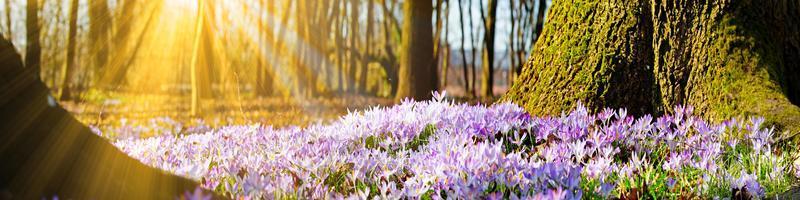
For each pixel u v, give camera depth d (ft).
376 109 20.47
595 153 15.67
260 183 10.12
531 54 22.99
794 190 13.61
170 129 33.71
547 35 22.44
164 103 59.00
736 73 19.17
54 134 7.29
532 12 85.25
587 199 11.73
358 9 96.94
